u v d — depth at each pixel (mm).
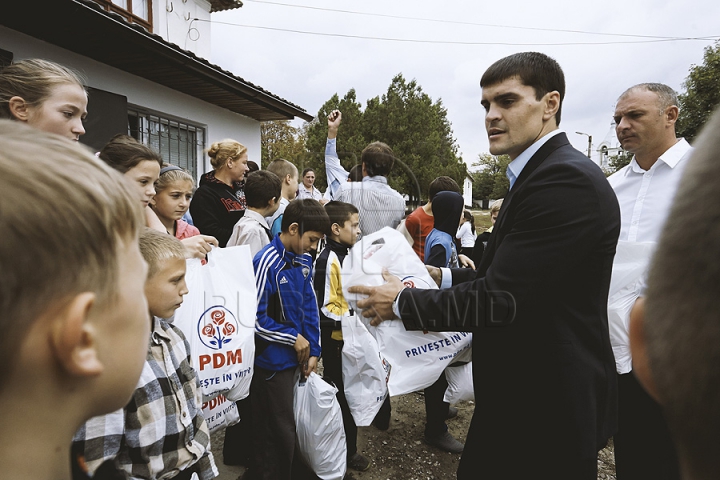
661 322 313
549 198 1065
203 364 1524
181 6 7891
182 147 6113
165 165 2059
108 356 411
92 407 418
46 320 347
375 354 1910
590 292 1134
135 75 5070
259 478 1839
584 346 1135
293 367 1884
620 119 2057
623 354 1734
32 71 1378
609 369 1175
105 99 4527
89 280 370
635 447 1805
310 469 2139
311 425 1927
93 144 4391
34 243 324
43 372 361
